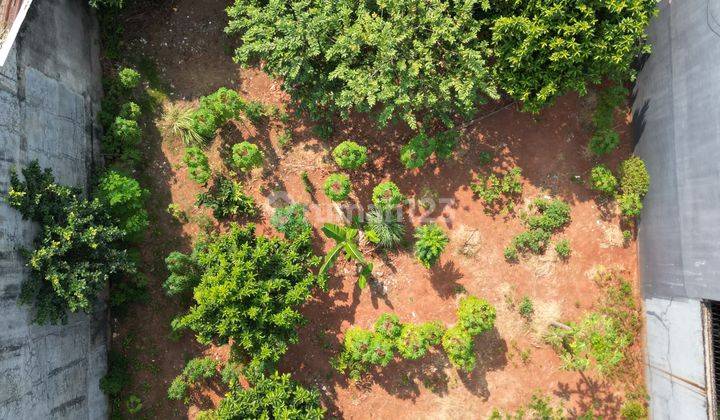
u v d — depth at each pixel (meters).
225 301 11.75
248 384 14.41
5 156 10.57
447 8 11.94
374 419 14.67
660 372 13.98
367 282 14.76
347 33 11.62
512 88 12.80
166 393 14.50
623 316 14.72
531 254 14.82
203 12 14.93
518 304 14.79
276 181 14.90
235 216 14.84
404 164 14.68
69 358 12.56
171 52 14.89
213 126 14.25
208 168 14.38
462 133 14.85
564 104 14.88
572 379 14.71
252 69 14.91
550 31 12.01
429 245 13.23
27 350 11.09
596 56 11.99
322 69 12.84
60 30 12.76
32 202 11.00
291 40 11.80
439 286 14.77
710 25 11.54
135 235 13.86
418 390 14.70
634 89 14.81
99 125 14.38
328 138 14.89
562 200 14.87
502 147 14.89
